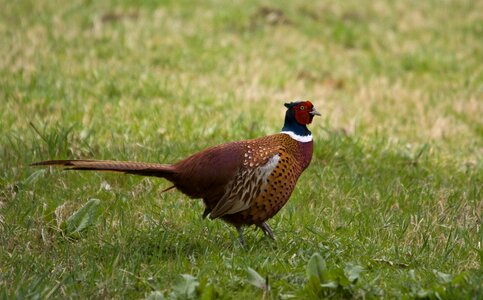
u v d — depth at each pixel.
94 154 12.15
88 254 8.81
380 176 12.22
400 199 11.13
